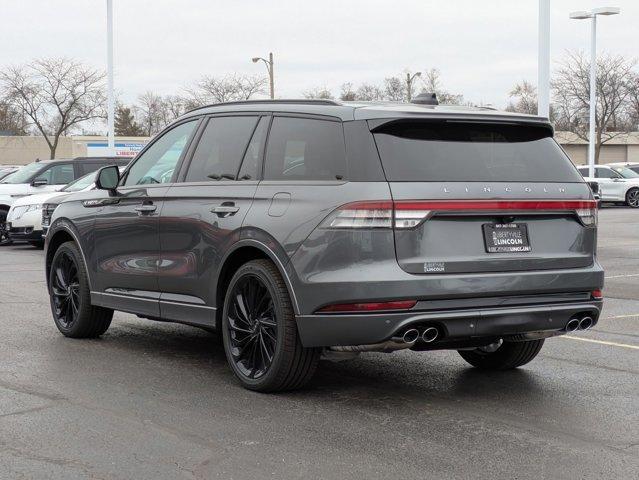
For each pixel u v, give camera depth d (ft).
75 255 25.99
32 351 24.57
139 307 23.62
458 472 14.70
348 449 15.90
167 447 15.99
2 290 37.99
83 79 192.44
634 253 55.77
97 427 17.22
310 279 18.12
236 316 20.34
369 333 17.62
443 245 17.93
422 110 18.70
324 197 18.28
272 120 20.62
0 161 237.04
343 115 18.84
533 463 15.17
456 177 18.29
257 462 15.19
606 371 22.49
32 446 16.05
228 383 20.88
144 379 21.25
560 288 18.99
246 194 20.17
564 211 19.24
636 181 117.39
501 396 19.83
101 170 24.08
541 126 19.83
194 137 22.74
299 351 18.98
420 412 18.42
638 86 194.39
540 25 59.11
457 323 17.94
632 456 15.58
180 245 21.93
